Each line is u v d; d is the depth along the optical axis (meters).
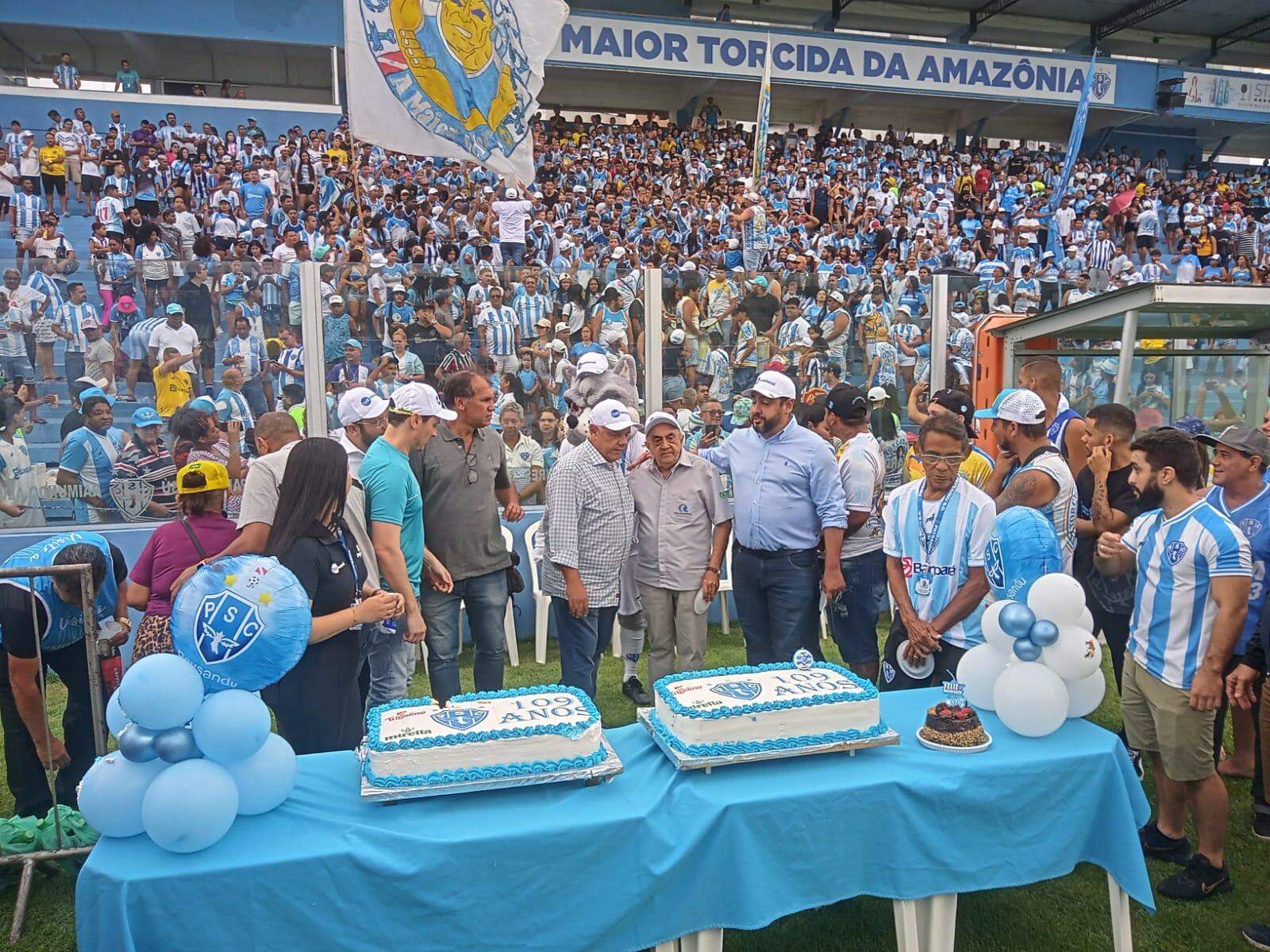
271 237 15.74
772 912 2.56
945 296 7.64
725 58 24.14
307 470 3.24
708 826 2.50
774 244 16.84
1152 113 27.44
